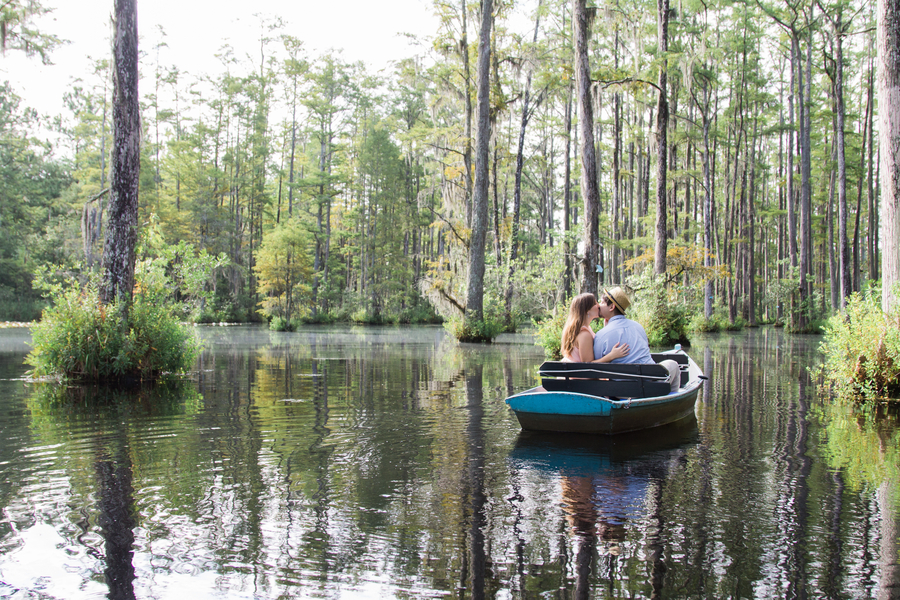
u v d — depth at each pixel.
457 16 24.56
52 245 41.81
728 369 12.07
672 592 2.52
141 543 3.02
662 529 3.23
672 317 20.67
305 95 49.81
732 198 44.09
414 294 48.50
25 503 3.62
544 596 2.48
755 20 36.41
